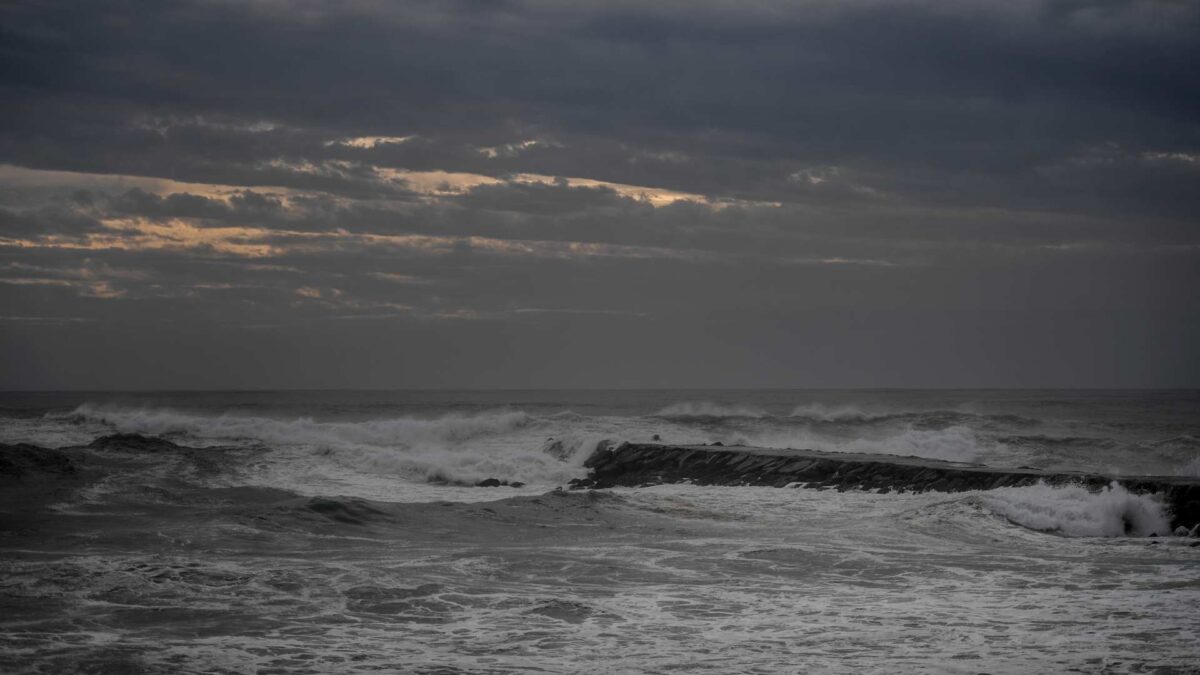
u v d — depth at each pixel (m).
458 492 27.11
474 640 10.62
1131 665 9.80
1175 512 20.91
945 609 12.35
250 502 20.81
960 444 41.56
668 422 51.28
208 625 10.90
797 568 15.09
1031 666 9.75
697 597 12.95
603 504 21.92
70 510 18.86
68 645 9.93
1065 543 18.12
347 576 13.42
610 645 10.49
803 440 45.66
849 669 9.64
